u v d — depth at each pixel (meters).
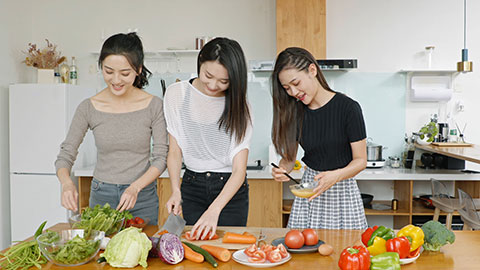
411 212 3.87
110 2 4.52
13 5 4.32
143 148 2.20
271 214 3.92
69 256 1.52
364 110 4.38
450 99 4.25
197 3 4.45
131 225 1.95
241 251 1.66
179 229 1.83
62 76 4.40
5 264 1.55
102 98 2.18
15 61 4.37
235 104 1.96
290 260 1.60
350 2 4.34
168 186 3.97
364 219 2.28
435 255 1.64
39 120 4.02
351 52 4.36
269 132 4.45
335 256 1.63
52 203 4.06
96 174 2.22
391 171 4.00
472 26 4.27
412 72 4.31
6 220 4.30
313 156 2.30
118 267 1.53
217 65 1.85
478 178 3.80
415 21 4.31
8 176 4.30
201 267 1.55
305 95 2.12
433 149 3.79
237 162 2.10
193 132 2.16
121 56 1.93
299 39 4.06
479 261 1.58
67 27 4.57
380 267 1.42
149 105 2.18
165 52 4.36
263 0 4.39
